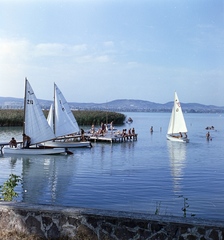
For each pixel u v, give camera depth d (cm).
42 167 3089
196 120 15838
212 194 2008
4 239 697
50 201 1847
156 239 634
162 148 4738
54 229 683
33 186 2241
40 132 3953
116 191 2070
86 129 7450
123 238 649
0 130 6594
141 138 6253
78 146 4688
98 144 5194
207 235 612
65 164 3262
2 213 711
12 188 1229
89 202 1825
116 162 3400
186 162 3422
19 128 7062
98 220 661
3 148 3922
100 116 8544
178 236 624
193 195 1983
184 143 5441
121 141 5641
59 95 4662
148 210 1650
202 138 6419
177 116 5897
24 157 3697
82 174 2717
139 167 3083
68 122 4728
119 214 657
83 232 668
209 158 3750
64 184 2302
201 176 2634
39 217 691
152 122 12581
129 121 11344
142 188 2170
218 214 1594
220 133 7738
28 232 695
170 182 2377
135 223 644
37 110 3931
